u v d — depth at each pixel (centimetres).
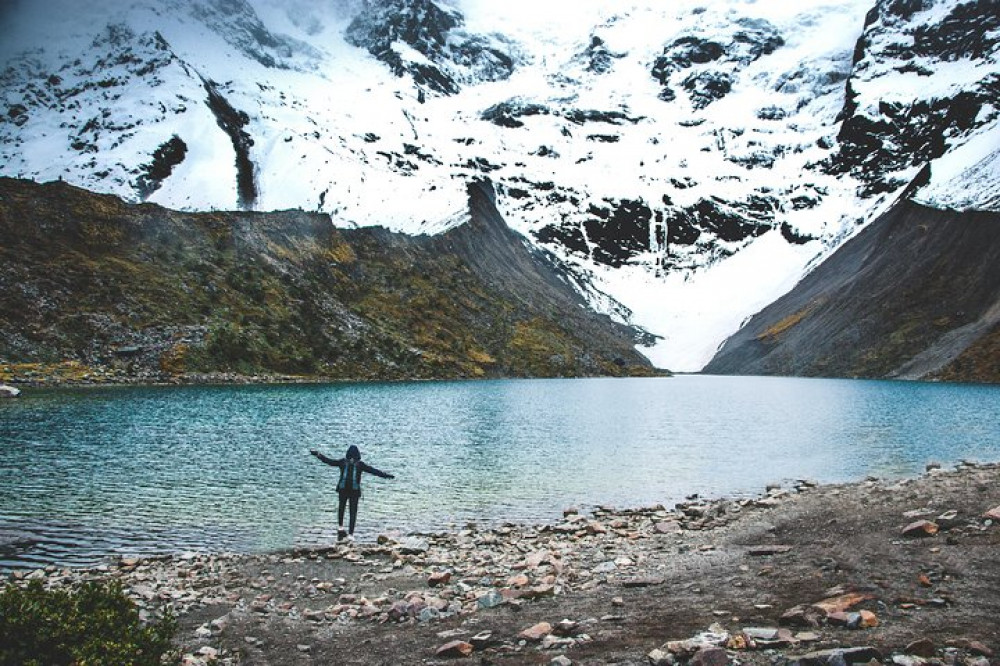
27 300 9919
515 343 17862
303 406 7744
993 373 13412
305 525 2741
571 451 4925
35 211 11644
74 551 2323
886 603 1403
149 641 1166
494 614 1584
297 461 4197
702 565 1967
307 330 13150
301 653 1380
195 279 12475
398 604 1622
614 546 2314
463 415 7506
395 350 14200
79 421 5753
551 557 2148
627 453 4844
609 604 1606
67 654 1067
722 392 12850
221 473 3762
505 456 4653
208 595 1831
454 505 3169
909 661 1045
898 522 2223
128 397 7894
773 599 1531
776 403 9812
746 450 5025
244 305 12619
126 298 11012
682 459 4569
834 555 1902
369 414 7219
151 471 3766
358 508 3073
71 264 11019
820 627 1284
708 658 1098
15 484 3350
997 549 1770
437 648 1348
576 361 18662
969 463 3806
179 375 10069
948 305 16788
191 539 2508
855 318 19138
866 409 8500
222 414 6650
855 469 4131
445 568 2119
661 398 11088
